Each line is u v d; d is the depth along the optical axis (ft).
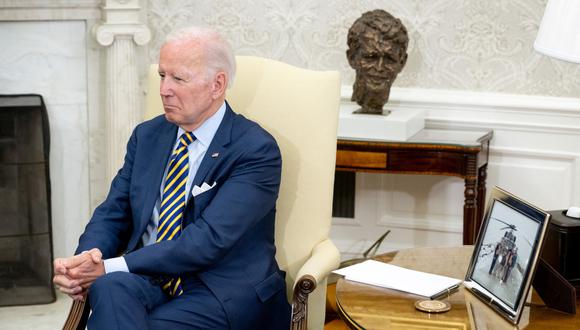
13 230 11.74
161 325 6.77
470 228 10.48
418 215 12.12
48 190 11.79
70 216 12.43
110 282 6.58
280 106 7.85
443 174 10.47
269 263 7.38
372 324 5.97
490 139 11.24
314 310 7.64
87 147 12.28
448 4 11.41
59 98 12.07
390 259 7.41
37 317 11.38
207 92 7.28
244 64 8.07
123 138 12.07
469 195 10.39
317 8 11.93
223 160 7.34
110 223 7.70
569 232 6.57
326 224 7.71
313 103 7.77
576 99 11.12
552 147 11.30
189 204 7.32
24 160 11.67
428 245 12.16
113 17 11.71
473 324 5.95
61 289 6.86
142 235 7.60
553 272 6.19
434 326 5.92
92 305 6.63
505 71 11.37
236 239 7.09
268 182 7.29
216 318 6.96
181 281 7.20
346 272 6.96
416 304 6.27
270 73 7.98
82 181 12.38
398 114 11.01
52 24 11.84
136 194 7.59
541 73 11.23
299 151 7.75
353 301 6.40
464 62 11.51
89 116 12.20
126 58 11.91
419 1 11.50
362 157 10.66
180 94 7.20
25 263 11.81
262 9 12.12
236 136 7.43
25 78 11.92
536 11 11.09
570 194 11.31
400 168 10.57
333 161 7.73
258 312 7.16
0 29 11.71
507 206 6.47
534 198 11.51
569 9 6.06
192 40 7.23
